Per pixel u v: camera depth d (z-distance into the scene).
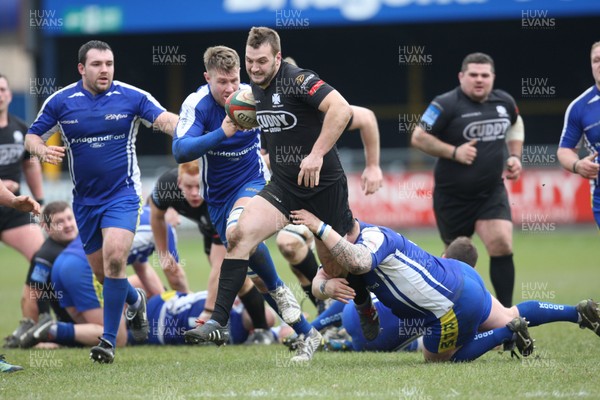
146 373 25.06
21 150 40.12
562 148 33.50
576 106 33.09
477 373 23.72
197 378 23.94
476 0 94.38
